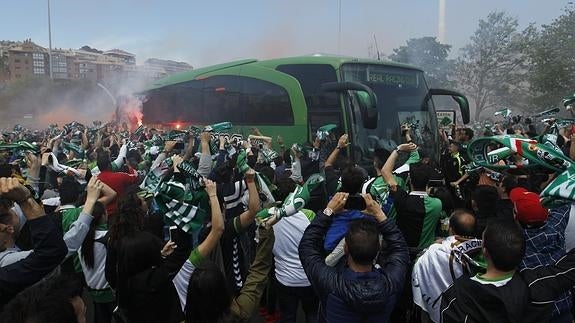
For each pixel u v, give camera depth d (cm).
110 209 551
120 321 325
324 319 317
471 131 938
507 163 600
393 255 330
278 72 1208
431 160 1055
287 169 799
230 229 433
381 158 661
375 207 344
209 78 1408
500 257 279
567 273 283
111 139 1145
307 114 1123
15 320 232
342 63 1083
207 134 690
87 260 452
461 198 728
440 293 369
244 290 379
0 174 509
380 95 1103
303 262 335
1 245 329
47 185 678
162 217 461
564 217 371
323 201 630
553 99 2938
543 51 2983
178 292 346
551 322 333
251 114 1261
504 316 269
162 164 485
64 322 235
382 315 310
